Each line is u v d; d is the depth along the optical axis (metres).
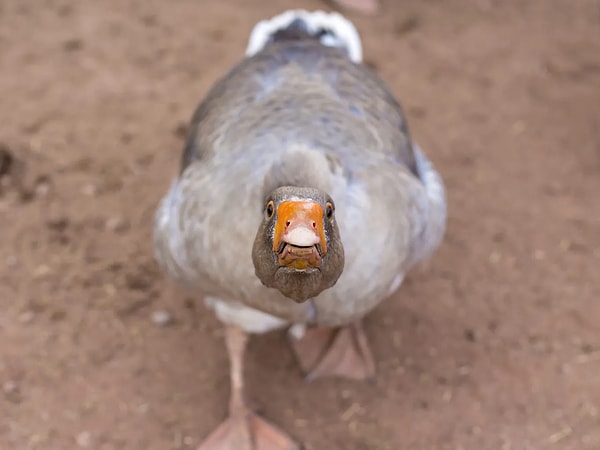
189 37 1.60
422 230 0.84
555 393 1.00
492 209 1.24
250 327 0.89
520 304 1.11
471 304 1.11
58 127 1.36
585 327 1.08
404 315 1.10
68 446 0.94
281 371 1.03
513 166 1.32
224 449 0.93
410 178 0.84
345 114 0.85
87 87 1.45
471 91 1.49
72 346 1.04
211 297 0.86
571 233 1.21
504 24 1.70
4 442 0.94
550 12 1.74
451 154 1.34
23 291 1.10
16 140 1.32
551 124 1.41
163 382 1.01
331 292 0.76
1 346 1.03
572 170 1.32
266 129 0.81
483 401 1.00
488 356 1.05
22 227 1.19
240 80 0.93
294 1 1.75
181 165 0.97
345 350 1.04
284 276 0.64
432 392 1.01
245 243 0.73
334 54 0.96
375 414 0.98
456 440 0.95
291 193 0.64
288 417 0.98
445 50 1.61
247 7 1.71
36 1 1.67
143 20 1.64
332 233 0.65
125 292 1.11
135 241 1.18
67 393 0.99
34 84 1.44
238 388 0.96
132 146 1.33
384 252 0.76
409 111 1.43
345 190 0.74
